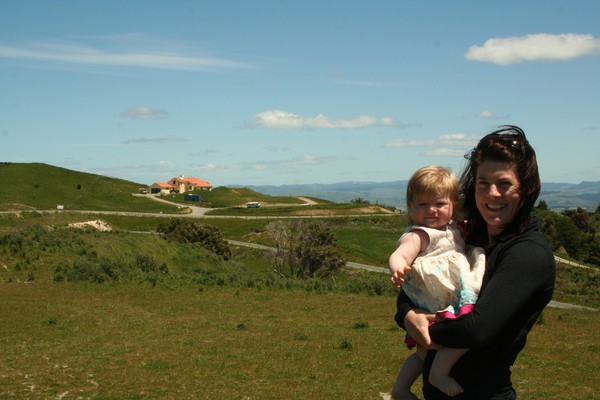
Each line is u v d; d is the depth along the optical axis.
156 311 24.27
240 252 81.06
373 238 89.31
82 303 25.33
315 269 56.94
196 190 187.00
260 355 15.85
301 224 59.28
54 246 38.91
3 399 11.68
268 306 26.05
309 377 13.62
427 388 3.76
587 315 25.33
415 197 3.88
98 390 12.38
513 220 3.57
